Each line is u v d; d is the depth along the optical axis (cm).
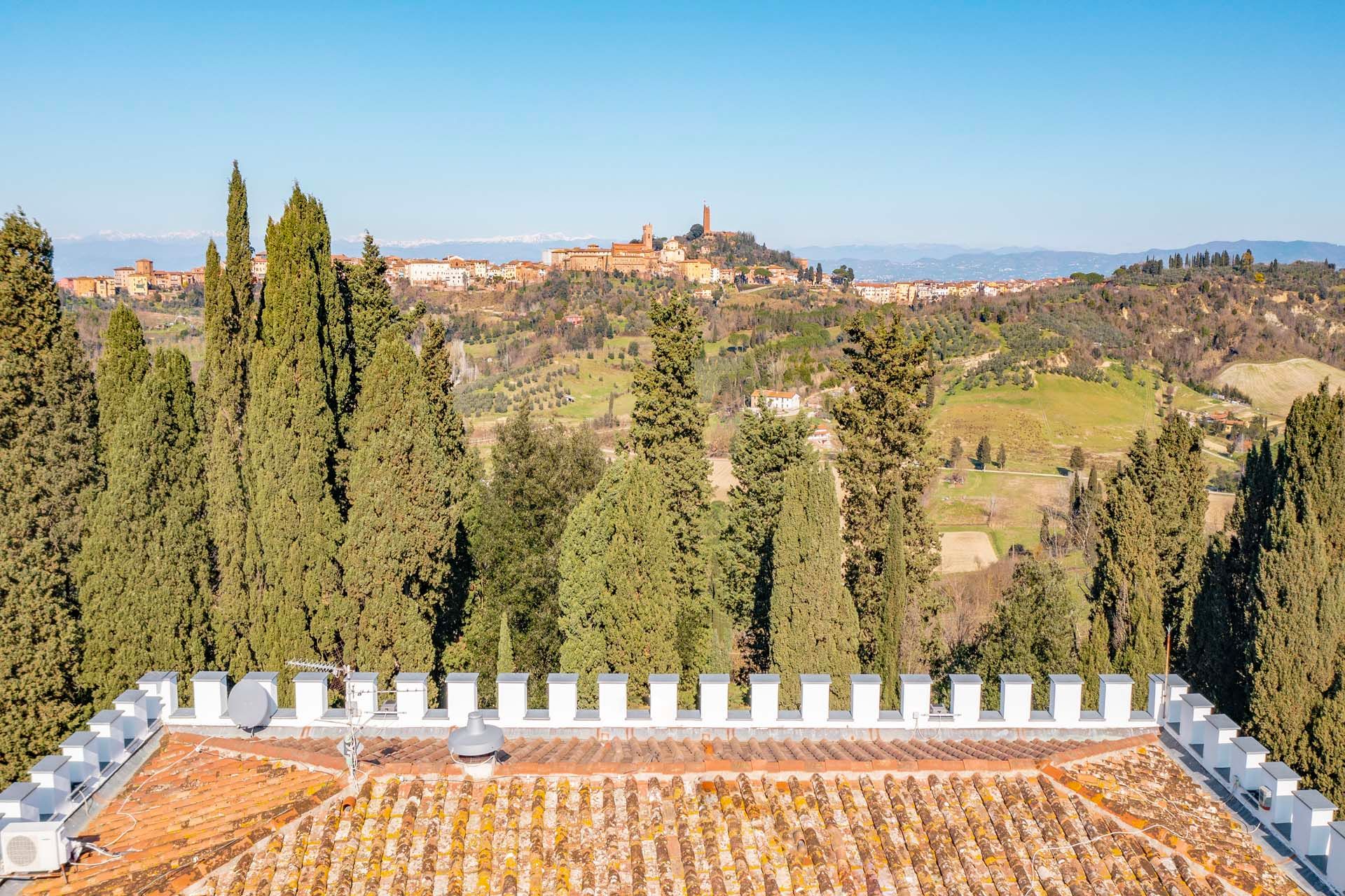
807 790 1383
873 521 4069
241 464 2797
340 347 3484
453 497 3503
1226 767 1418
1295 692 2659
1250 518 3067
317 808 1334
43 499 2452
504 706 1614
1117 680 1600
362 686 1627
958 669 4141
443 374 4306
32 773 1323
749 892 1211
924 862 1253
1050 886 1212
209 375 3009
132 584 2473
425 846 1276
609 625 3095
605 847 1273
